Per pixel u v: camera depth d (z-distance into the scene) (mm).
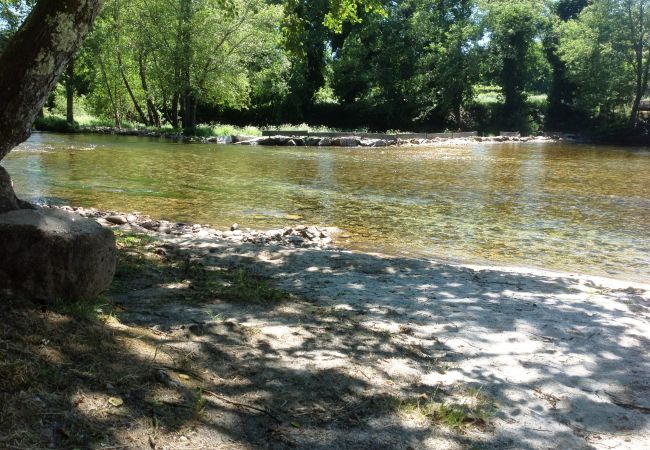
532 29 58406
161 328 4812
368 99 57031
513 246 11211
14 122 4996
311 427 3625
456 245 11188
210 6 39438
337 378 4285
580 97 58250
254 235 11156
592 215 14406
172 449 3197
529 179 21016
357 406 3930
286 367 4391
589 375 4820
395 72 57125
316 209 14523
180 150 29000
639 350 5453
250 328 5105
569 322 6168
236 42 40656
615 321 6297
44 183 16656
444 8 59094
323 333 5207
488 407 4102
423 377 4496
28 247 4422
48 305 4461
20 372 3482
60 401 3365
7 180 5066
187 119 43406
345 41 56875
